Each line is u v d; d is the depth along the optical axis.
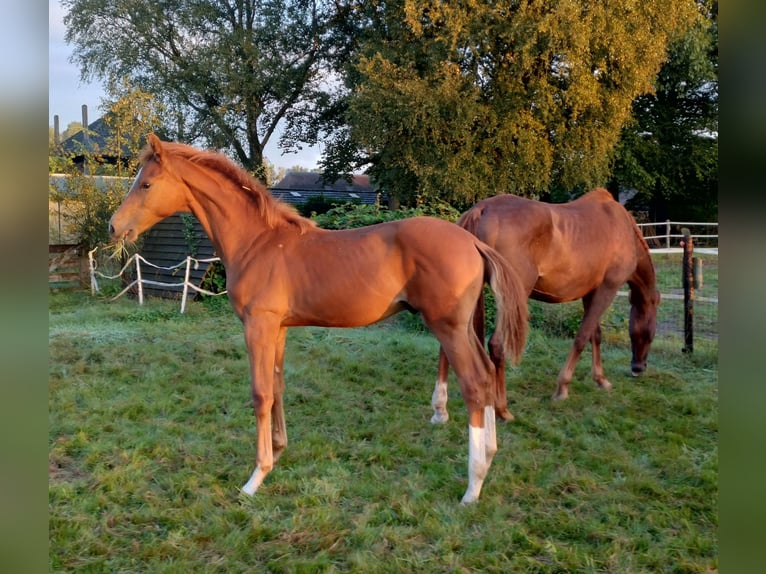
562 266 4.82
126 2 19.80
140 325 8.22
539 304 8.39
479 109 14.26
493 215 4.59
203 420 4.63
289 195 31.02
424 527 3.10
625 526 3.14
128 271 12.02
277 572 2.77
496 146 14.87
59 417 4.56
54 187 12.42
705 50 18.44
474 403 3.34
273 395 3.76
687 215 23.72
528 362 6.43
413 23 13.91
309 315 3.51
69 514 3.20
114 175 12.99
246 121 21.78
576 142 14.84
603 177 16.27
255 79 19.78
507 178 15.24
